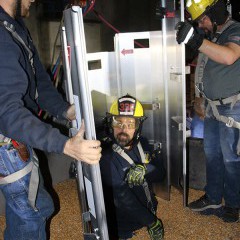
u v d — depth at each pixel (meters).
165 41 2.58
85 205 1.77
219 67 2.29
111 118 2.28
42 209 1.66
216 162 2.65
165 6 2.47
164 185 2.97
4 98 1.26
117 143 2.30
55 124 3.18
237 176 2.52
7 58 1.30
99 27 4.17
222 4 2.20
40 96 1.89
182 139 2.61
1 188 1.57
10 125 1.24
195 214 2.79
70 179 3.56
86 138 1.38
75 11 1.27
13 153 1.52
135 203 2.26
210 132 2.61
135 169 2.23
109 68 2.92
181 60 2.41
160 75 2.74
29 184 1.56
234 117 2.33
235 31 2.17
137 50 2.79
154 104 2.81
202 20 2.29
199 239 2.46
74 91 1.45
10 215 1.63
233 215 2.63
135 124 2.27
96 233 1.59
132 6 4.62
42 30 3.43
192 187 3.20
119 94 2.92
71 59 1.40
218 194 2.71
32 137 1.22
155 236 2.33
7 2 1.46
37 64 1.84
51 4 3.45
